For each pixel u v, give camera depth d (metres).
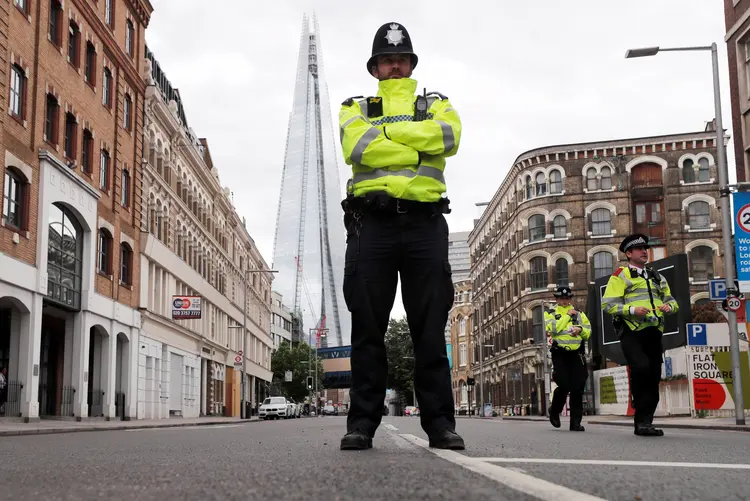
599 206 54.78
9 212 20.48
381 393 4.93
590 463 4.05
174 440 8.46
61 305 23.78
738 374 16.22
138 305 32.50
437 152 4.82
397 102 4.91
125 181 31.45
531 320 56.34
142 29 34.06
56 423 20.73
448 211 4.97
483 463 3.72
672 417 23.91
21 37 21.42
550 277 55.16
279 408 52.47
